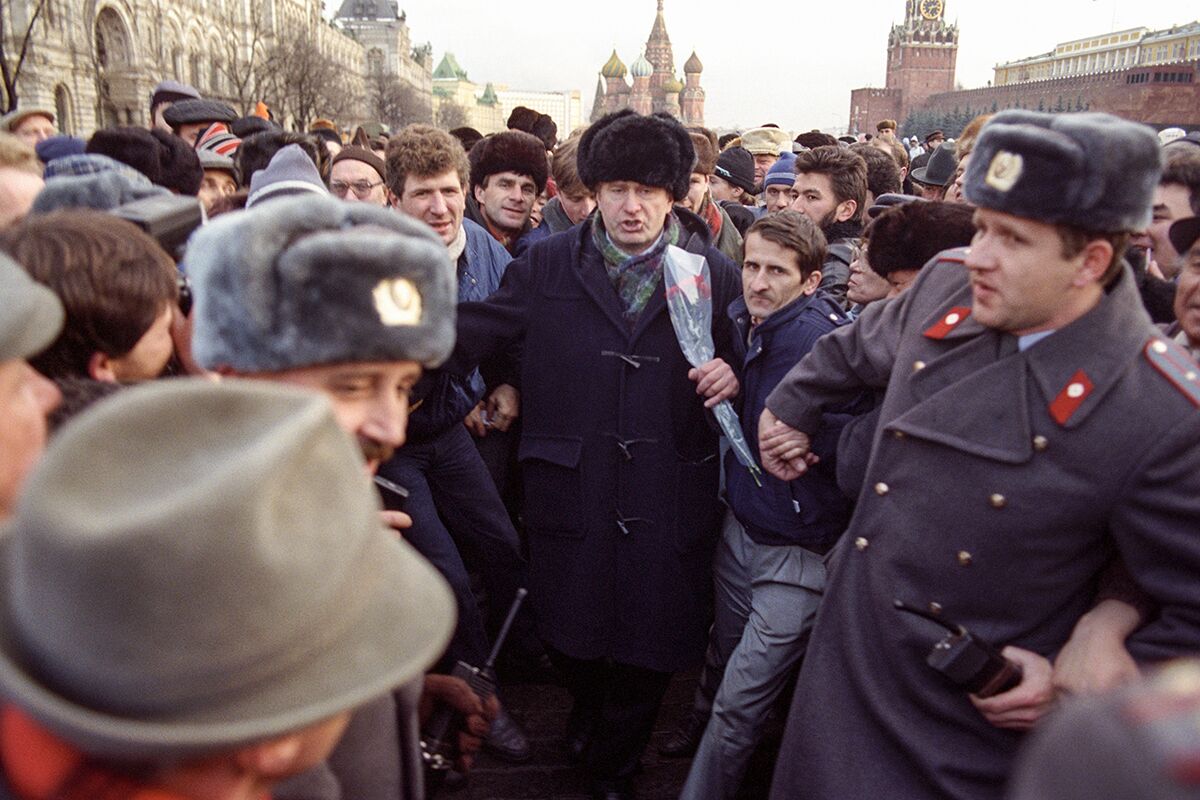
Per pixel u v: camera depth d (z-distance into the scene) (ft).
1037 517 5.28
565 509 8.62
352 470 2.59
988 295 5.24
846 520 8.04
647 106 523.29
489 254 11.10
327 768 3.85
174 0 183.93
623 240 8.29
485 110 598.75
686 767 10.06
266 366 3.95
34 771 2.45
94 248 4.71
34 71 132.46
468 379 9.87
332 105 198.08
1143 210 4.89
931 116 277.44
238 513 2.18
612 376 8.44
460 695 5.62
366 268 3.88
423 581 3.11
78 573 2.12
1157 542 5.01
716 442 8.74
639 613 8.64
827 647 6.30
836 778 6.04
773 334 8.13
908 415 5.74
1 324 3.10
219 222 4.03
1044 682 5.36
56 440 2.25
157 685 2.21
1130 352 5.17
